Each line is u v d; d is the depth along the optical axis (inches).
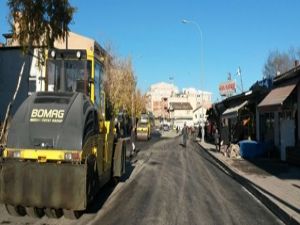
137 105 3617.1
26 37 925.2
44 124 459.5
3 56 1622.8
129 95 2773.1
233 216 486.9
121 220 460.4
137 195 616.4
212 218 475.5
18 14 924.0
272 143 1151.6
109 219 464.1
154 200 579.5
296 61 1244.5
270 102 975.6
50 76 574.6
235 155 1191.6
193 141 2522.1
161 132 4320.9
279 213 486.3
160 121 6481.3
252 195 626.8
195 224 447.5
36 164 444.8
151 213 497.7
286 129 1001.5
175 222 454.6
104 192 637.3
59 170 442.6
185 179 798.5
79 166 442.9
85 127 466.0
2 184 447.2
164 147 1876.2
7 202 446.3
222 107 1867.6
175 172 908.6
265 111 995.3
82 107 474.0
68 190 440.1
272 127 1192.2
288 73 916.0
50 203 441.1
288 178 739.4
